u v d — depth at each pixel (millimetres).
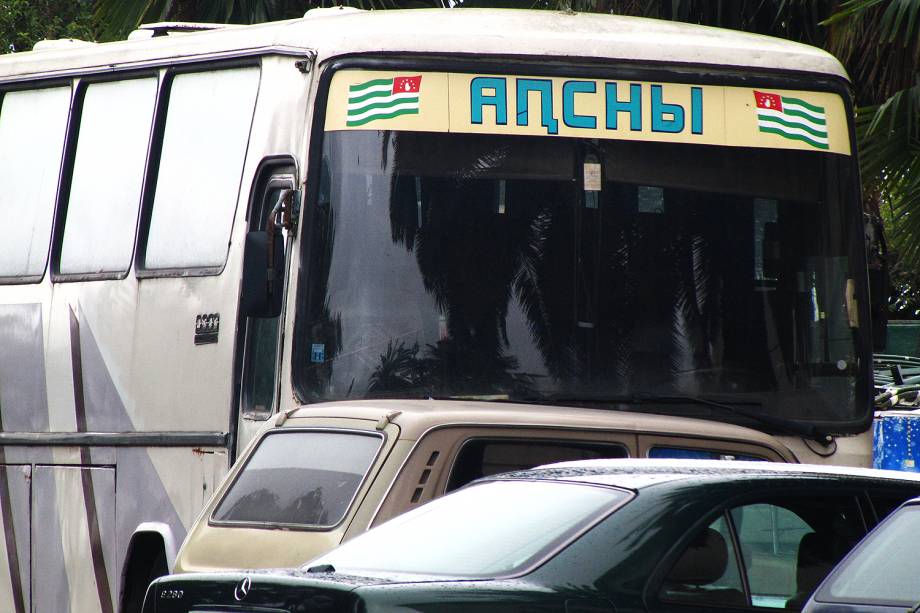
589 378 28578
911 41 44469
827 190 30266
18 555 33781
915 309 77188
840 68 30938
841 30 45312
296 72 29578
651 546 15469
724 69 30234
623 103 29688
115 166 33656
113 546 31250
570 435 21969
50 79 35719
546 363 28500
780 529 16266
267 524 21719
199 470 29438
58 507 32781
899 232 46906
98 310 32562
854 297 29953
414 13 30938
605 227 29156
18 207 35812
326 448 21938
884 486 17078
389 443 21047
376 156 28766
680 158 29688
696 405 28719
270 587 15508
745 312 29375
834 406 29406
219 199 30734
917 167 45281
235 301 29375
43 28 97812
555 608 14773
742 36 31641
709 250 29500
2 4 95875
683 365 28984
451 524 16688
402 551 16453
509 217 28906
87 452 32219
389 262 28375
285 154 29234
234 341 29125
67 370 33125
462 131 29094
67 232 34250
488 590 14773
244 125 30734
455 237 28672
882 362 43438
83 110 34969
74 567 32156
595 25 30703
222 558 21750
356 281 28219
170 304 30906
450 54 29266
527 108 29328
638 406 28547
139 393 31188
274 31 30828
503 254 28734
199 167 31531
